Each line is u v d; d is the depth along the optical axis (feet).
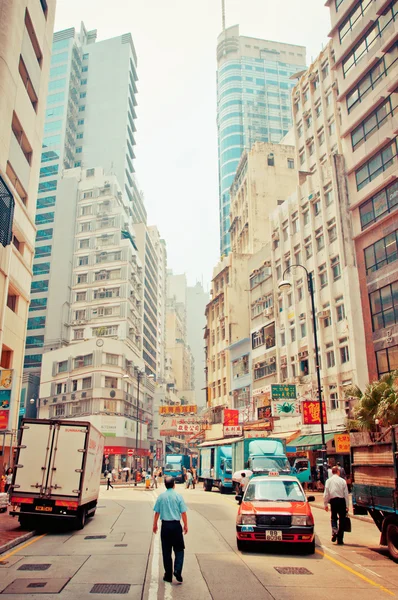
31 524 48.47
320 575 28.66
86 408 206.39
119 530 48.49
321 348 110.32
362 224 102.32
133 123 360.89
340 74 111.45
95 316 248.32
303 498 38.52
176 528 27.14
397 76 93.40
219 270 201.26
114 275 252.42
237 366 167.02
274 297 140.56
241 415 152.97
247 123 492.95
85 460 48.70
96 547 38.19
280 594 24.52
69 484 47.80
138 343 274.57
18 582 26.48
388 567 31.19
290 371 126.72
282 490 39.42
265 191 189.57
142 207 377.09
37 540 41.78
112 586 25.79
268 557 33.99
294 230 132.77
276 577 28.12
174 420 179.73
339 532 39.96
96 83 354.33
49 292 257.55
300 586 26.09
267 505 36.58
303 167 152.15
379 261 96.02
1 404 74.33
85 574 28.58
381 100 97.40
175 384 417.28
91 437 51.42
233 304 177.58
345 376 100.83
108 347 213.05
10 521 52.54
